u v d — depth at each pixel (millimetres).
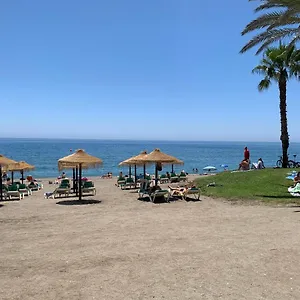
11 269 7262
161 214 13531
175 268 7117
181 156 103938
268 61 28469
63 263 7570
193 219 12336
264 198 16438
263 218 12180
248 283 6293
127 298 5738
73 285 6332
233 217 12516
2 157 19953
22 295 5941
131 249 8531
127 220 12375
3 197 20781
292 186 19188
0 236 10219
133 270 7039
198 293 5891
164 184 27609
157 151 19156
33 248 8836
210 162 76812
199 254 8039
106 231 10617
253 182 21234
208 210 14172
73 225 11680
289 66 27484
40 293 6008
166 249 8484
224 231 10336
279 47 27797
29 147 146250
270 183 20656
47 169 55844
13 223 12203
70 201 18000
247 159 30688
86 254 8188
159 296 5793
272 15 16547
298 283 6254
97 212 14320
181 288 6109
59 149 129750
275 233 9938
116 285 6293
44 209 15367
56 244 9180
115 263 7488
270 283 6277
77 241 9445
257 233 9984
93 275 6809
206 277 6605
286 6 15531
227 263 7379
